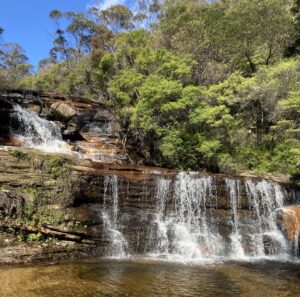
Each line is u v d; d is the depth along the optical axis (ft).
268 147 70.90
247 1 87.86
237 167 61.93
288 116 68.74
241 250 36.96
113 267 28.02
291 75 69.31
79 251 31.27
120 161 61.16
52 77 136.26
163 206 40.14
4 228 29.86
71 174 35.55
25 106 64.69
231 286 24.40
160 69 66.28
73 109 65.10
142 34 95.20
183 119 62.49
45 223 31.30
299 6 97.25
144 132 65.87
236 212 44.32
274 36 86.02
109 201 37.06
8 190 31.55
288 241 40.40
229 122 62.95
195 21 87.15
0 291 20.51
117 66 91.09
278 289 24.38
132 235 34.91
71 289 21.50
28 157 35.06
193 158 60.34
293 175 59.82
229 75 81.20
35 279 23.36
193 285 24.03
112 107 72.95
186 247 35.42
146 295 21.22
